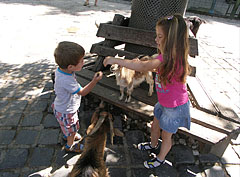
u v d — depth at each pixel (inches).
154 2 124.5
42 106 131.0
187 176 92.8
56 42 255.0
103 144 87.3
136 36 132.3
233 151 110.0
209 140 92.1
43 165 91.7
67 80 76.8
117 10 509.7
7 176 85.0
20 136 106.4
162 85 74.8
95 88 130.5
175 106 76.5
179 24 64.3
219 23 522.0
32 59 203.3
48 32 290.4
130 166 95.3
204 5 698.8
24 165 90.8
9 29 285.6
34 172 88.0
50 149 100.3
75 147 99.4
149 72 114.1
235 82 191.2
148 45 130.3
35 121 117.6
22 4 462.6
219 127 98.8
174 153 104.9
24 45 236.2
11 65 186.5
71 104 83.8
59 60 72.7
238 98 162.6
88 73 148.8
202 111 113.4
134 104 116.3
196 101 121.9
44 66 189.9
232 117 106.6
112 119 102.4
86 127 117.2
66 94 80.0
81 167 73.2
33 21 339.0
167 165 97.6
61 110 83.4
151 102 118.0
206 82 151.8
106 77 144.2
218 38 358.0
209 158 103.1
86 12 449.7
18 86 152.6
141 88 140.4
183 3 127.7
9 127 111.8
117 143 107.7
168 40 65.5
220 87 178.7
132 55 136.3
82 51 74.9
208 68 221.1
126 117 127.7
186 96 79.0
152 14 128.3
